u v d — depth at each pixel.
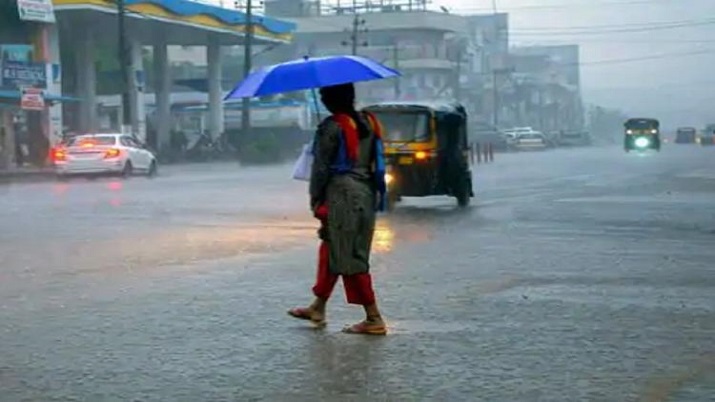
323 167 8.98
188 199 27.19
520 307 10.29
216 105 76.44
